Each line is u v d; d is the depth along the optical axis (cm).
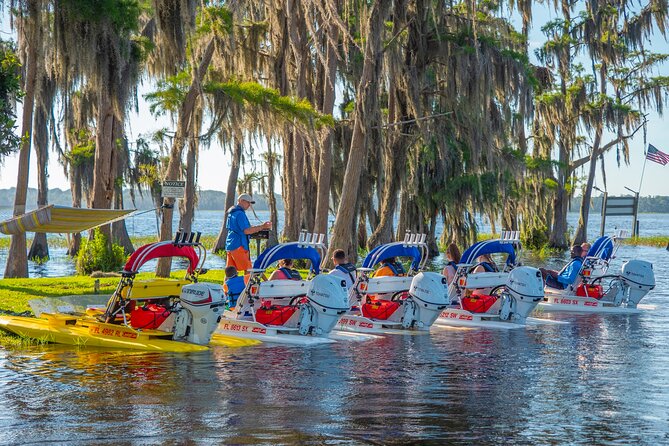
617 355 1557
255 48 3441
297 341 1675
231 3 2900
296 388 1227
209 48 2961
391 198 3797
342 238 3077
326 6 3020
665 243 6819
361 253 4825
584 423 1023
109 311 1644
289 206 3772
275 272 1817
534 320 2092
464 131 3772
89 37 2652
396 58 3353
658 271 4047
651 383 1278
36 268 4084
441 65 3794
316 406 1107
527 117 3794
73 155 5081
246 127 3045
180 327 1609
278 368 1395
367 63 3050
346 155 4041
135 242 7219
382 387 1239
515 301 2028
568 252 6006
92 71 2702
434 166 4381
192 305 1591
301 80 3484
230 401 1135
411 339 1767
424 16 3484
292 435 959
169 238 2598
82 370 1354
